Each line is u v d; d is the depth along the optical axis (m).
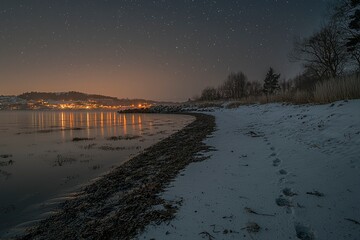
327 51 24.80
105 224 4.28
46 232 4.55
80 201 5.96
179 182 5.82
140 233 3.70
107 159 11.29
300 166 5.68
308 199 4.09
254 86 81.31
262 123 14.98
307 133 8.48
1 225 5.20
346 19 16.11
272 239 3.24
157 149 11.93
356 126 7.00
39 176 8.96
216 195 4.76
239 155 7.72
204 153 8.84
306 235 3.27
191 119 38.34
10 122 50.81
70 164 10.66
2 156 13.25
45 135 23.72
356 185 4.26
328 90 12.59
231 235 3.40
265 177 5.40
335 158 5.63
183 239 3.42
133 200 5.20
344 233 3.18
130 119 51.16
